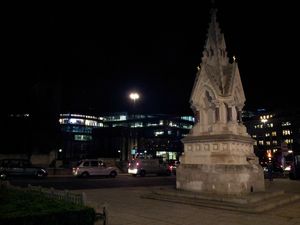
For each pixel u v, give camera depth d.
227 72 15.49
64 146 105.25
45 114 44.41
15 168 30.38
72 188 20.17
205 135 14.41
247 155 14.56
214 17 16.17
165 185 23.09
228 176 12.84
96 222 7.78
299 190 18.48
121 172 43.16
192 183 14.04
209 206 11.62
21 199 8.48
